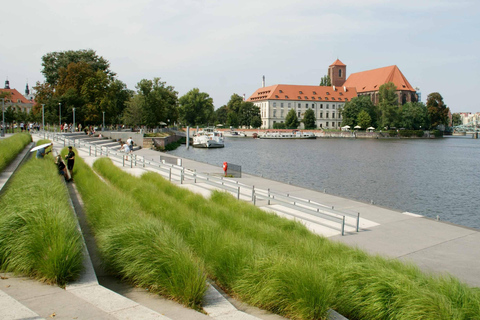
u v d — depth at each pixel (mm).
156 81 109125
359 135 163500
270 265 7719
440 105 176000
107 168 24078
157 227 9102
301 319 6828
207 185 23609
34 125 86250
